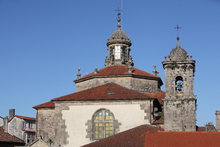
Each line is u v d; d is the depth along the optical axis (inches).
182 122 1878.7
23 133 3233.3
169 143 1697.8
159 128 1878.7
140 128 1855.3
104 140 1786.4
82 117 1966.0
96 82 2220.7
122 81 2191.2
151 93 2225.6
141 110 1929.1
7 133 2947.8
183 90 1927.9
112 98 1958.7
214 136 1726.1
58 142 1961.1
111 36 2464.3
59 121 1977.1
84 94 2033.7
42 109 2155.5
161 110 2121.1
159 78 2266.2
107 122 1946.4
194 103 1893.5
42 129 2132.1
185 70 1943.9
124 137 1781.5
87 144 1797.5
